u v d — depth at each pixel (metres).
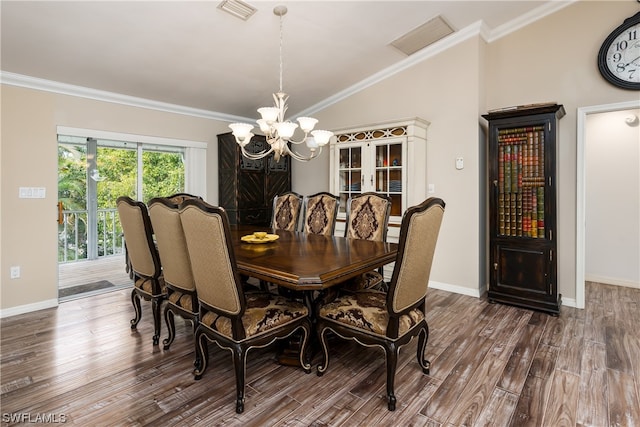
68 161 4.58
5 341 2.47
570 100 3.16
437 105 3.71
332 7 2.76
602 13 2.98
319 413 1.69
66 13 2.36
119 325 2.78
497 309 3.13
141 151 4.25
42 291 3.15
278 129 2.31
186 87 3.77
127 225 2.46
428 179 3.81
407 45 3.58
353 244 2.52
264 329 1.80
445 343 2.45
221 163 4.73
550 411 1.69
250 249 2.31
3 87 2.92
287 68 3.70
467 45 3.47
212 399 1.80
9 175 2.96
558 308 2.96
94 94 3.51
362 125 3.92
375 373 2.07
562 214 3.24
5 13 2.28
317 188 5.01
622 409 1.70
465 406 1.74
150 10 2.46
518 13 3.27
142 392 1.86
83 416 1.66
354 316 1.87
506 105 3.51
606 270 3.96
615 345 2.39
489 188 3.28
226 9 2.59
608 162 3.89
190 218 1.73
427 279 2.00
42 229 3.14
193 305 2.07
